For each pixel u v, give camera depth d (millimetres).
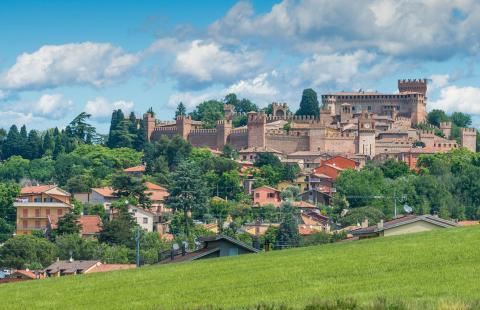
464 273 110062
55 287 120125
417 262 117250
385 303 95500
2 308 109000
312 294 105000
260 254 132750
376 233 155500
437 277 108875
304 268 118875
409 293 102062
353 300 97250
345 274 114062
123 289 115625
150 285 116688
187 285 114812
